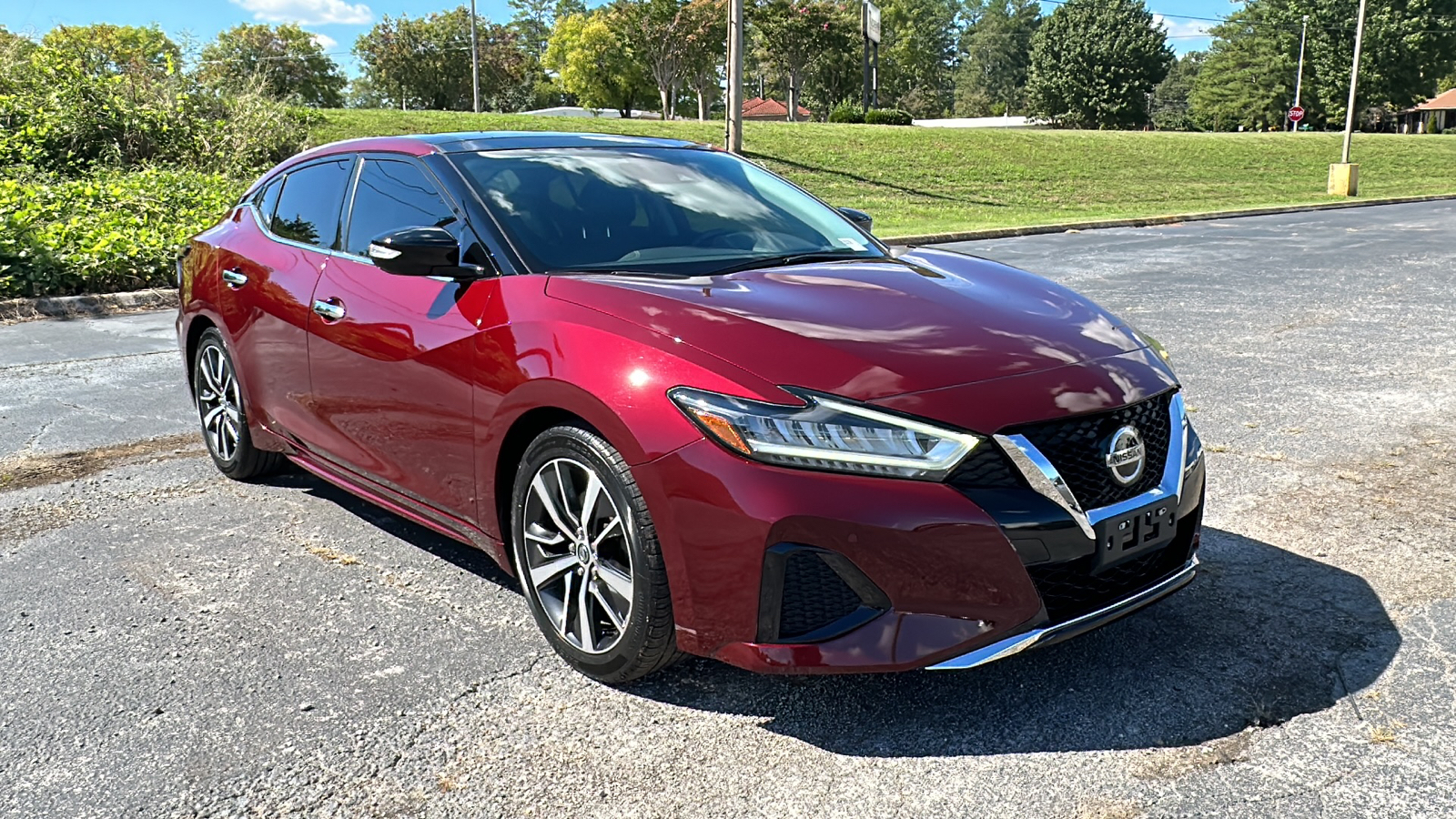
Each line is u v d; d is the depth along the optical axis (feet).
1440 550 11.85
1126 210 74.02
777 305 9.03
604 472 8.61
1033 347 8.75
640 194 11.82
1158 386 8.88
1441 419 17.39
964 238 54.44
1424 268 38.27
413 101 240.32
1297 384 20.04
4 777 7.98
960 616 7.72
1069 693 8.92
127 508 14.17
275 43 222.89
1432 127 281.54
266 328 13.24
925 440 7.70
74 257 33.94
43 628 10.53
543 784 7.81
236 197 47.39
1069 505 7.92
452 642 10.15
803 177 81.87
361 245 12.12
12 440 17.52
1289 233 55.72
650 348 8.50
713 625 8.13
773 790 7.68
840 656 7.76
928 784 7.71
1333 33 237.04
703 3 202.39
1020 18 401.49
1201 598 10.75
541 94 265.75
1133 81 258.57
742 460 7.79
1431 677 9.02
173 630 10.47
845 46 227.81
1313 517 13.01
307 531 13.23
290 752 8.28
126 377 22.44
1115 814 7.29
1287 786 7.54
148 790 7.80
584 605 9.19
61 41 61.00
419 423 10.63
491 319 9.76
